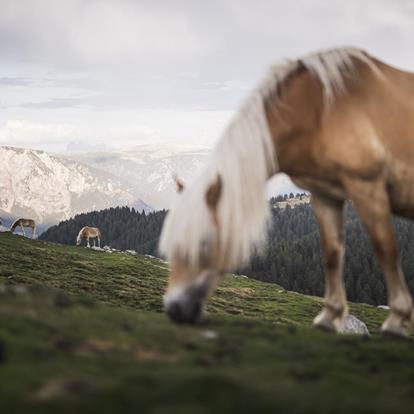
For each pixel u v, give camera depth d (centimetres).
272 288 8081
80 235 8512
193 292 719
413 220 842
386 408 446
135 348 586
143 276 5809
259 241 749
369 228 782
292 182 873
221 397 434
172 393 441
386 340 767
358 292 13500
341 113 775
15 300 700
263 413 418
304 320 5425
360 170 767
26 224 8212
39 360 503
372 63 821
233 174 723
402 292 789
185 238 701
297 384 490
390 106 786
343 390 487
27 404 412
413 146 778
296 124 784
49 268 4781
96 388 446
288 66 817
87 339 592
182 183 792
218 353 598
